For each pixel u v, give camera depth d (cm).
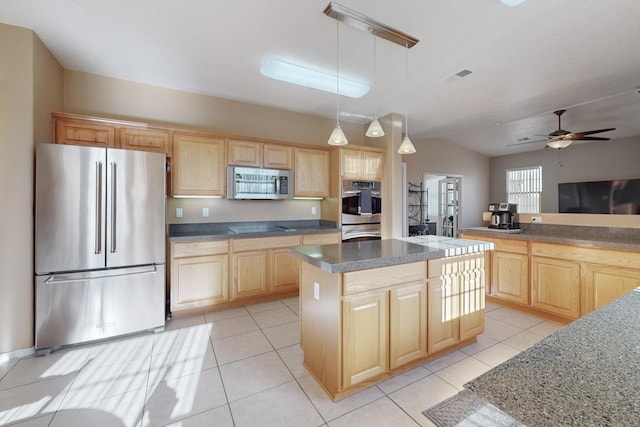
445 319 217
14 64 221
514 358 73
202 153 329
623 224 276
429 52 257
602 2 192
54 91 268
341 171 401
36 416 162
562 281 280
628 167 602
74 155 235
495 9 200
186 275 300
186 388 187
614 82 322
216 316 305
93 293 242
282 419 160
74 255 236
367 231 420
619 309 104
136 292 258
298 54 262
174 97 340
